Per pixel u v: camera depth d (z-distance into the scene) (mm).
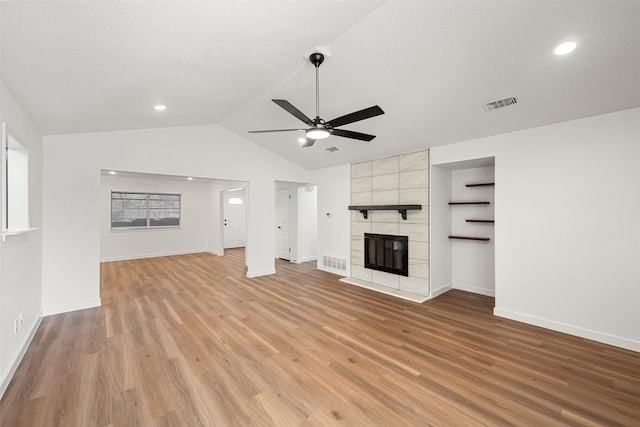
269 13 1772
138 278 5414
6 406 1880
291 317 3496
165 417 1789
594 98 2572
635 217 2631
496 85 2594
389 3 1857
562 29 1888
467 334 3014
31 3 1307
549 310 3139
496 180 3531
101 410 1850
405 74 2662
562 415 1811
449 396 2000
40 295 3377
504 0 1730
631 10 1681
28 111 2676
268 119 4250
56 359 2486
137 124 3926
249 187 5527
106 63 2049
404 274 4570
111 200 7191
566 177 3006
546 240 3146
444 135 3766
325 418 1788
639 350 2609
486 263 4469
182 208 8328
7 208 2736
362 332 3068
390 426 1720
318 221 6309
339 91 3117
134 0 1430
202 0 1528
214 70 2537
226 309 3770
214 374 2266
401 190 4660
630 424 1734
